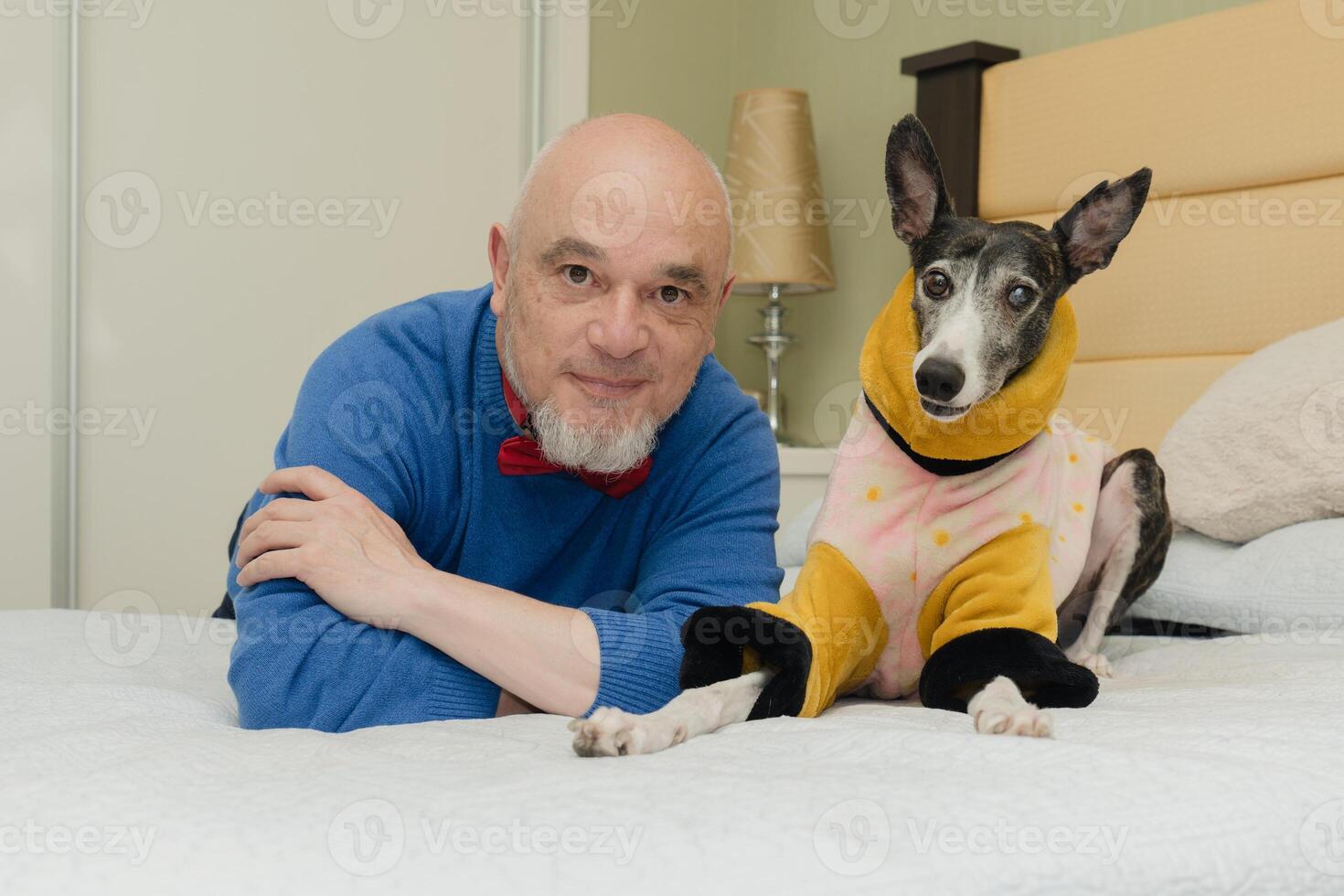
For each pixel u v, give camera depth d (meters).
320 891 0.68
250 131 3.36
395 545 1.30
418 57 3.57
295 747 1.02
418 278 3.60
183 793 0.81
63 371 3.15
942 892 0.73
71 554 3.16
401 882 0.69
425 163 3.59
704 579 1.41
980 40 3.50
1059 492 1.80
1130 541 1.92
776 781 0.85
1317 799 0.91
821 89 3.96
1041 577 1.46
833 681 1.43
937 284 1.58
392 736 1.12
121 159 3.21
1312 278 2.63
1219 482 2.21
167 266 3.27
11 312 3.09
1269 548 2.04
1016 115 3.21
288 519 1.31
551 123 3.73
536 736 1.13
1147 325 2.91
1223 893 0.82
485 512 1.48
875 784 0.85
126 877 0.69
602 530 1.53
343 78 3.47
